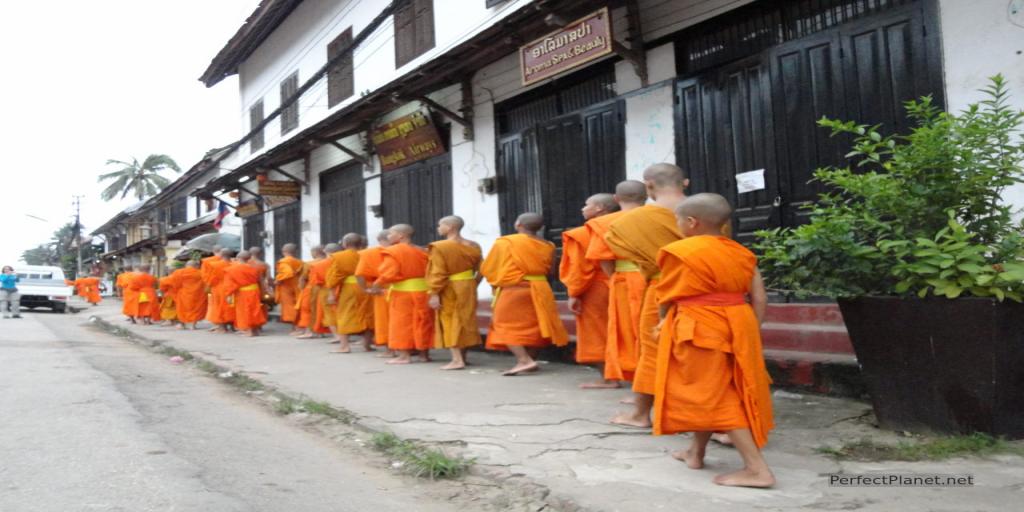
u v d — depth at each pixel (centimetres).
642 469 360
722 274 312
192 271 1400
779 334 559
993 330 346
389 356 847
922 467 338
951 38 529
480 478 370
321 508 333
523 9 702
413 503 341
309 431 493
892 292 391
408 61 1188
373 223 1291
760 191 658
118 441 450
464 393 580
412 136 1130
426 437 438
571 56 727
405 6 1188
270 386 638
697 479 341
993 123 378
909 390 384
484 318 884
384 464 409
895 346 384
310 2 1571
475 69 955
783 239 425
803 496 309
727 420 317
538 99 927
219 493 350
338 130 1154
